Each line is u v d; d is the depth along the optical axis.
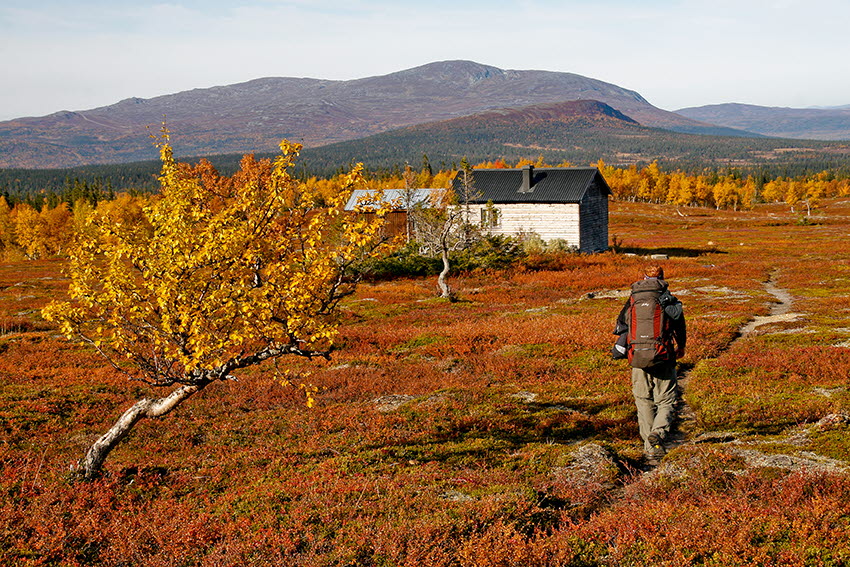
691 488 7.25
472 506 7.04
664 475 7.87
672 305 9.23
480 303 33.47
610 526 6.32
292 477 9.14
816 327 19.12
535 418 11.88
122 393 16.33
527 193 59.59
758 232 99.25
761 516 6.11
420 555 5.95
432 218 48.56
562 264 49.53
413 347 20.77
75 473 9.53
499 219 60.09
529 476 8.39
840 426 9.39
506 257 48.69
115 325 8.85
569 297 34.22
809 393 11.65
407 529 6.51
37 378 18.39
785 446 8.62
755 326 20.69
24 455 11.01
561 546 5.96
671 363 9.45
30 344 24.92
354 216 9.49
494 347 19.58
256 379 16.94
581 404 12.88
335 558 6.07
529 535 6.46
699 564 5.48
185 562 6.49
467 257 48.12
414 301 34.97
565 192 58.78
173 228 8.70
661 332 9.16
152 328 9.01
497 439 10.59
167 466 10.38
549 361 16.86
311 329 9.11
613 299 31.53
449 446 10.23
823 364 13.62
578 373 15.41
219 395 15.47
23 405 14.52
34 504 8.31
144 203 9.58
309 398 9.70
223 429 12.54
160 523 7.59
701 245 73.75
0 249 128.25
